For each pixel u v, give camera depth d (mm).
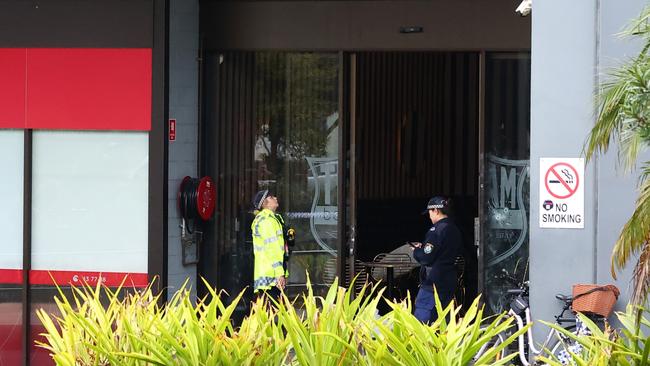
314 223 19219
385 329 8477
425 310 16750
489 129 18750
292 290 19172
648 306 10570
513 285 18625
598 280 14281
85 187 17438
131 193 17359
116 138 17344
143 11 17047
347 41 18969
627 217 14141
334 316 9000
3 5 17234
